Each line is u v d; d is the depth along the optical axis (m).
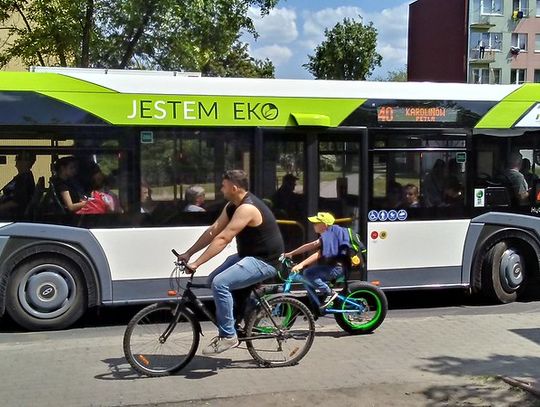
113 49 17.61
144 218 8.05
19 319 7.72
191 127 8.21
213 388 5.53
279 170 8.54
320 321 8.11
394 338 7.24
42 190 7.78
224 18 18.56
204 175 8.26
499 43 62.38
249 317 6.01
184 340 5.92
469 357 6.49
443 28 64.31
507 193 9.38
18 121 7.73
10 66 18.98
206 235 5.96
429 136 9.06
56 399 5.27
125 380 5.76
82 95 7.91
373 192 8.86
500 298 9.44
